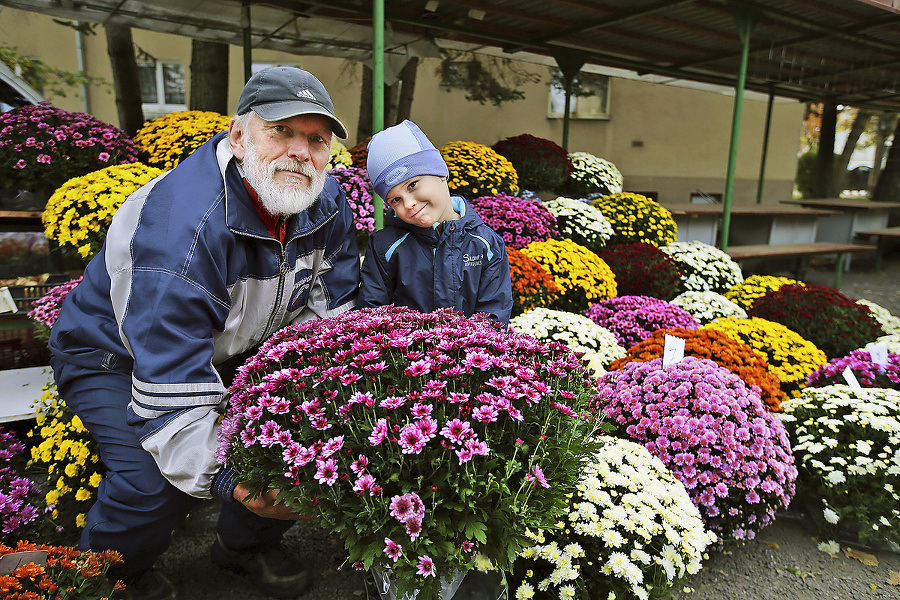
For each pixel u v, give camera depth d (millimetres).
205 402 1396
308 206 1595
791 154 12156
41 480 2295
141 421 1368
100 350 1602
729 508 2070
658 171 11125
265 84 1473
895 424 2150
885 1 5125
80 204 2840
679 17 6051
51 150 3287
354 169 4027
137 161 3963
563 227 4566
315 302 1899
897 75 8578
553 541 1604
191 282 1402
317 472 1081
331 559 1920
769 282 4570
